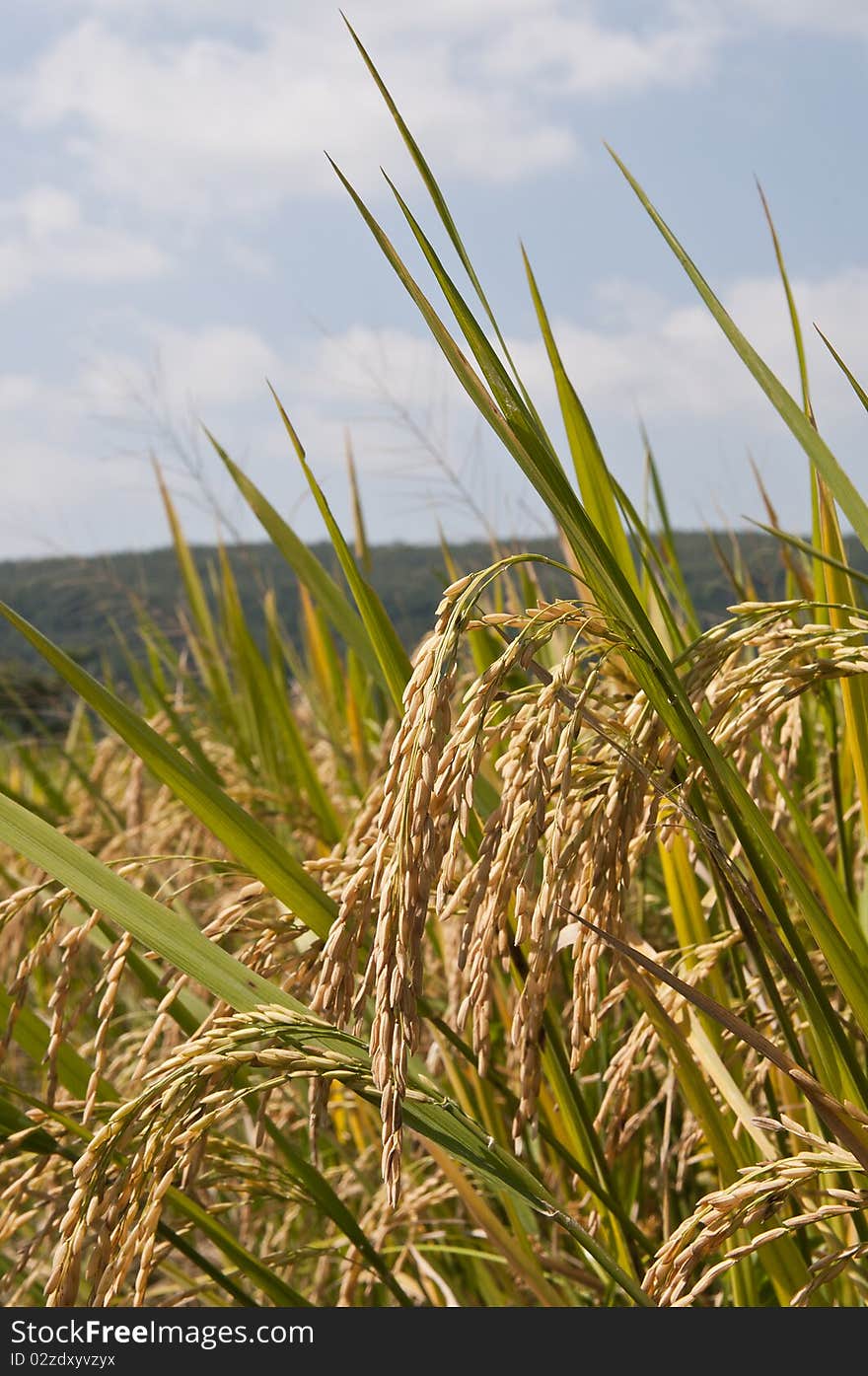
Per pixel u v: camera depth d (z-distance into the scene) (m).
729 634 1.45
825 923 1.51
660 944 2.61
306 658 5.51
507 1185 1.44
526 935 1.35
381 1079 1.05
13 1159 1.57
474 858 1.87
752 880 1.69
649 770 1.36
